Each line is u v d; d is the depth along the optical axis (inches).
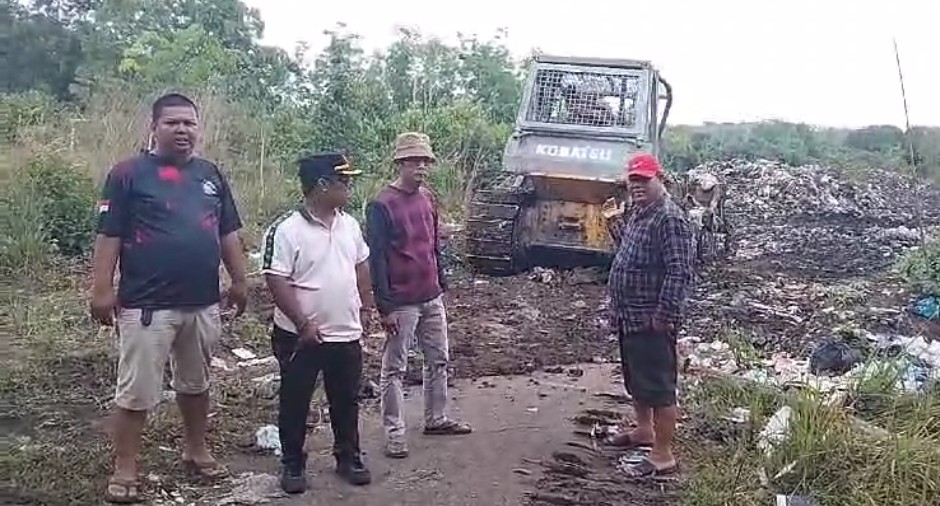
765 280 504.7
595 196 473.1
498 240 476.7
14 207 442.3
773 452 223.0
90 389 275.3
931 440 222.8
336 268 212.5
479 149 768.3
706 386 281.7
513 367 323.6
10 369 284.4
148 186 201.9
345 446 220.5
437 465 232.4
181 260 202.7
